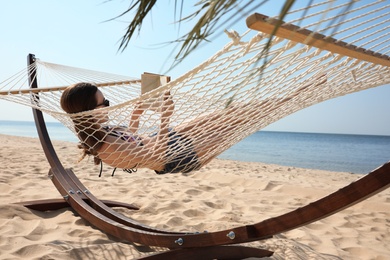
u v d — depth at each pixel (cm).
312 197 467
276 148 2630
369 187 134
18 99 230
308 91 160
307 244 274
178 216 323
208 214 347
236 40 96
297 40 76
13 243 226
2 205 284
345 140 5216
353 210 404
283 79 132
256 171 775
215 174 568
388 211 407
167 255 205
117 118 192
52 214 296
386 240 309
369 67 134
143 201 371
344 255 260
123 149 199
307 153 2186
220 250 213
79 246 234
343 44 96
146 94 154
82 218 286
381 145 3797
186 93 154
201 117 197
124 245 243
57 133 4309
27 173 504
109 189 430
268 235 177
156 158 207
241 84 52
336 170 1329
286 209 391
